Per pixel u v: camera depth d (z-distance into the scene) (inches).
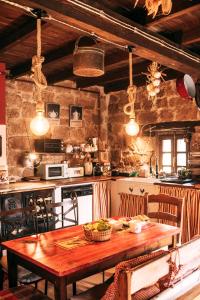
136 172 211.8
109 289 63.7
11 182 183.9
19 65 179.9
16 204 158.7
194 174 177.8
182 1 100.3
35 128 96.0
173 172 200.8
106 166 226.4
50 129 209.8
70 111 220.4
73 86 223.0
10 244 92.9
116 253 85.0
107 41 105.2
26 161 194.9
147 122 215.9
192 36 126.8
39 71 91.5
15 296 85.5
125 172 213.9
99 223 98.9
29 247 90.0
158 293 68.2
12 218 154.5
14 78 188.2
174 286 70.7
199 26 124.8
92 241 95.0
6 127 188.1
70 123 220.7
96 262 79.6
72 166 220.1
